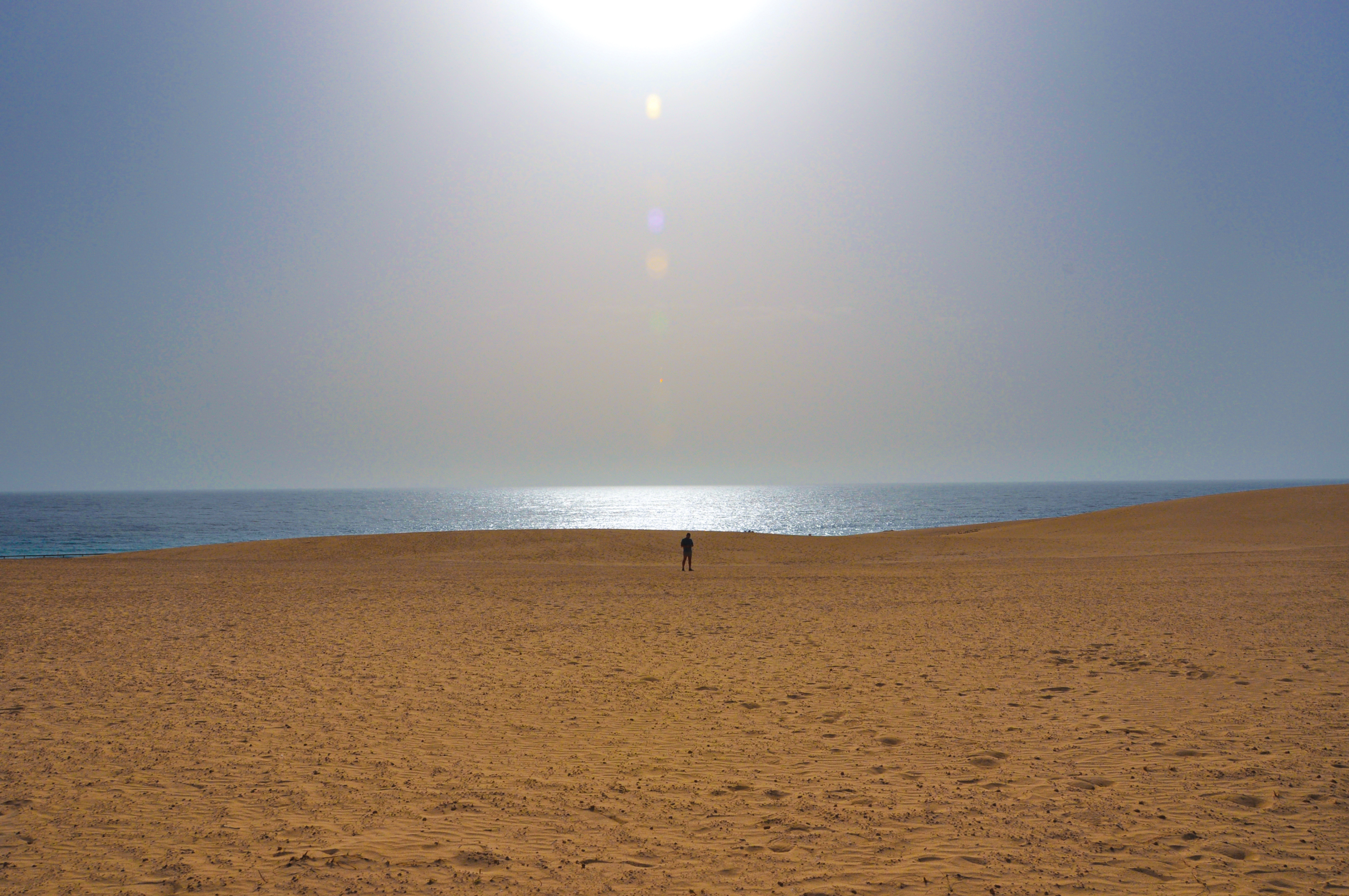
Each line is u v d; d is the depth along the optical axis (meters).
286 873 5.00
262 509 161.88
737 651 13.93
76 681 11.41
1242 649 12.59
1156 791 6.41
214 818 6.09
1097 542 40.00
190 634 15.94
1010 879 4.84
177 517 121.62
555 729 8.82
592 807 6.33
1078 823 5.77
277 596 22.39
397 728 8.88
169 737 8.48
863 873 4.97
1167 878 4.81
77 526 95.94
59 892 4.72
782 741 8.27
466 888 4.78
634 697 10.44
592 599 21.80
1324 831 5.48
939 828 5.74
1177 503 51.84
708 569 31.34
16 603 20.86
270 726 8.95
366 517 125.31
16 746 8.11
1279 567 25.62
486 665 12.70
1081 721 8.72
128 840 5.62
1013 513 116.75
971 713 9.23
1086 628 15.32
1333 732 7.83
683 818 6.07
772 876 4.95
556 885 4.82
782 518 113.50
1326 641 13.03
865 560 35.72
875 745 8.05
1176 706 9.20
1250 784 6.47
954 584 24.41
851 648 13.95
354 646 14.46
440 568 31.61
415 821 6.02
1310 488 52.62
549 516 131.62
